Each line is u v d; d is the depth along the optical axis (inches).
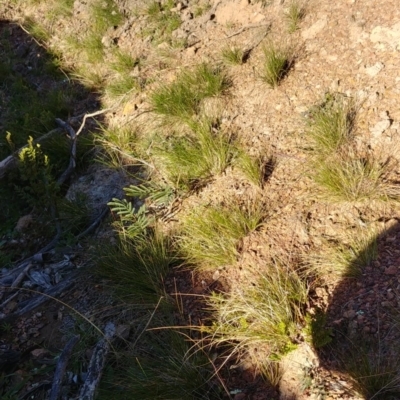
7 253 82.5
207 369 55.3
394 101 70.6
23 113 107.0
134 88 96.7
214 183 74.7
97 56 109.4
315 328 52.5
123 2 115.0
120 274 67.7
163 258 67.2
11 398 61.0
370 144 68.5
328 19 84.7
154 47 103.1
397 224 60.1
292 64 82.7
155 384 54.2
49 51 118.6
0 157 98.7
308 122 74.0
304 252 61.9
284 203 67.9
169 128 85.8
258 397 52.6
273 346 54.8
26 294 73.7
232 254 64.6
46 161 81.3
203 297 62.9
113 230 74.1
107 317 65.8
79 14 122.3
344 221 62.8
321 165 67.5
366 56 76.8
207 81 86.1
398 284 54.9
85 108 104.0
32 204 82.3
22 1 133.2
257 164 72.8
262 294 57.5
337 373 50.6
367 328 52.7
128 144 88.0
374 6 81.4
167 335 59.9
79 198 83.0
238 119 81.2
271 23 91.2
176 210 74.1
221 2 100.7
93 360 59.7
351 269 57.7
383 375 48.2
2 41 126.3
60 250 77.6
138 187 81.5
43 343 66.7
